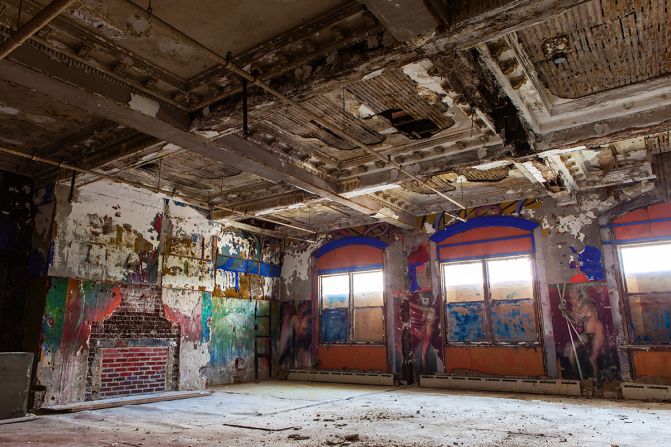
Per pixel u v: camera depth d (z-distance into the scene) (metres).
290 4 3.76
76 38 4.04
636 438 4.39
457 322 9.18
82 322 7.27
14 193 7.45
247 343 10.60
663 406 6.47
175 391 8.20
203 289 9.34
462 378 8.77
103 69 4.44
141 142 5.93
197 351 8.95
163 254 8.64
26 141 6.43
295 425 5.21
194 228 9.37
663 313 7.31
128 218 8.16
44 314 6.86
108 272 7.72
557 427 4.96
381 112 5.59
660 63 4.50
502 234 8.92
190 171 7.68
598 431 4.73
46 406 6.47
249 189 8.68
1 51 3.08
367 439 4.43
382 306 10.20
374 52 3.93
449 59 4.12
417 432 4.75
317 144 6.63
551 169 6.74
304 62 4.30
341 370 10.37
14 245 7.31
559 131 5.70
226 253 10.27
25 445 4.29
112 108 4.70
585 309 7.89
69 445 4.28
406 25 3.53
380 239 10.44
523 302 8.55
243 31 4.08
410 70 4.64
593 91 5.03
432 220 9.81
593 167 7.57
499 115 5.39
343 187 7.72
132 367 7.84
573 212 8.28
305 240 10.80
